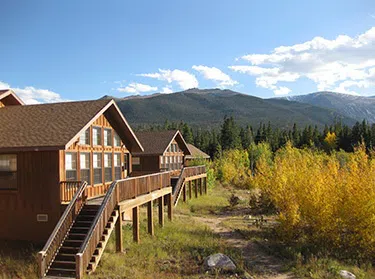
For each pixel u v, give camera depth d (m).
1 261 13.16
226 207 29.14
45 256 11.61
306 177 18.91
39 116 17.83
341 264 14.39
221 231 20.41
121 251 14.46
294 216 17.22
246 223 22.64
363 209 15.82
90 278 11.30
